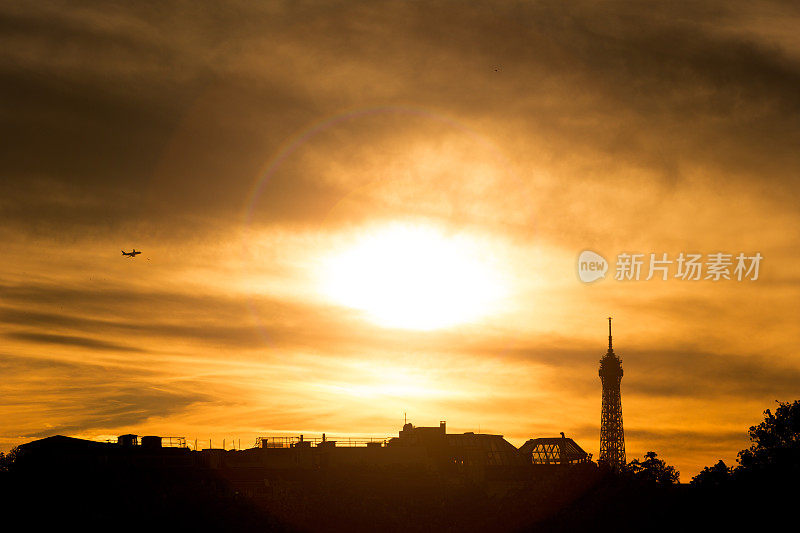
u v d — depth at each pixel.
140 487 176.88
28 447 190.12
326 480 193.38
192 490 177.25
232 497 180.38
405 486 198.88
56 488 172.12
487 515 197.00
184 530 171.38
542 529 198.88
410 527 188.50
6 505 169.12
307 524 179.88
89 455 187.25
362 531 184.25
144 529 169.50
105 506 171.00
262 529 175.75
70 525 166.88
